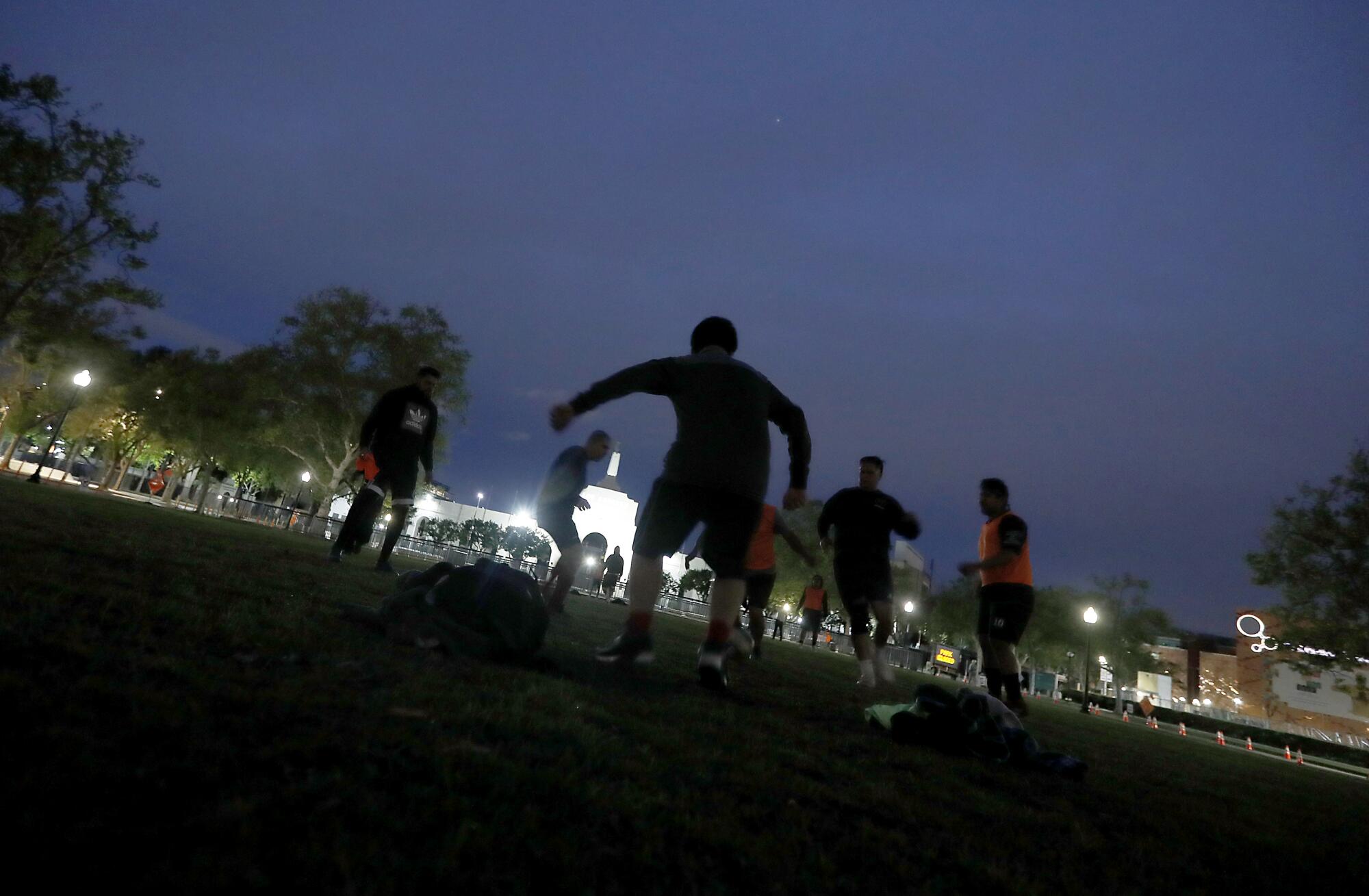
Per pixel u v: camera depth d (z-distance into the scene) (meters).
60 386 35.50
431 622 2.92
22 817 0.96
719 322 3.88
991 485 6.58
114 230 20.05
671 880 1.23
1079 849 2.01
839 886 1.37
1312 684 49.75
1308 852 2.55
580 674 3.15
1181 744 10.68
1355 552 20.83
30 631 1.80
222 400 32.59
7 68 17.92
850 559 6.68
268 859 0.99
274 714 1.57
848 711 4.09
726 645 3.53
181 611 2.46
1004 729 3.32
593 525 72.81
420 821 1.21
